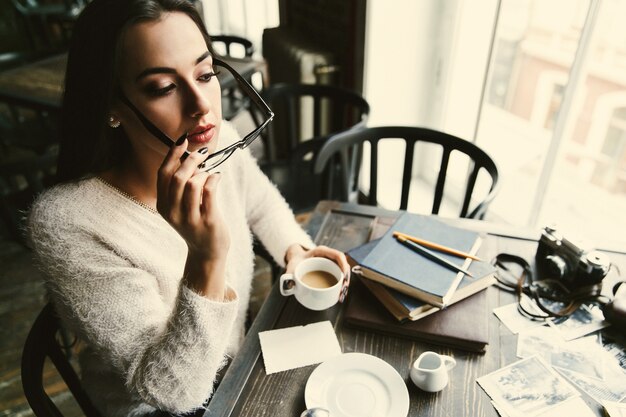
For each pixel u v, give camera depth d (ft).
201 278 2.38
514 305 2.96
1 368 5.49
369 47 6.79
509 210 6.89
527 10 5.87
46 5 13.98
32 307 6.36
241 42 8.65
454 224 3.72
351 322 2.82
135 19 2.05
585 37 4.88
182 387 2.39
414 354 2.64
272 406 2.38
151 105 2.24
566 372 2.50
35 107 6.75
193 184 2.16
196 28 2.29
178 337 2.34
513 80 6.40
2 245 7.54
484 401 2.36
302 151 6.05
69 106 2.32
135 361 2.40
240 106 8.05
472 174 4.52
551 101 5.97
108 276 2.39
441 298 2.66
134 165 2.68
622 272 3.19
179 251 2.88
